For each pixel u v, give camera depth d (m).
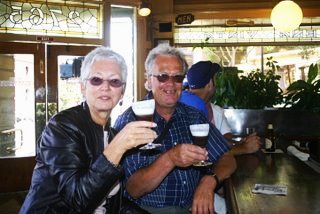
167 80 1.88
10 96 5.12
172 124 1.92
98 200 1.23
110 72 1.42
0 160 4.99
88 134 1.38
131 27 6.02
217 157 2.05
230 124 3.91
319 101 4.15
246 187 1.67
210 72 2.69
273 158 2.44
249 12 6.43
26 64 5.14
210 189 1.79
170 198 1.83
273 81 4.40
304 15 6.39
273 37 6.54
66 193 1.23
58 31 5.30
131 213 1.70
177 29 6.62
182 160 1.59
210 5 6.47
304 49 6.78
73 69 5.27
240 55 6.83
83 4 5.42
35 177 1.32
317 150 3.57
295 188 1.63
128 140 1.21
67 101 5.30
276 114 3.86
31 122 5.17
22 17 5.11
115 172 1.21
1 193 4.95
